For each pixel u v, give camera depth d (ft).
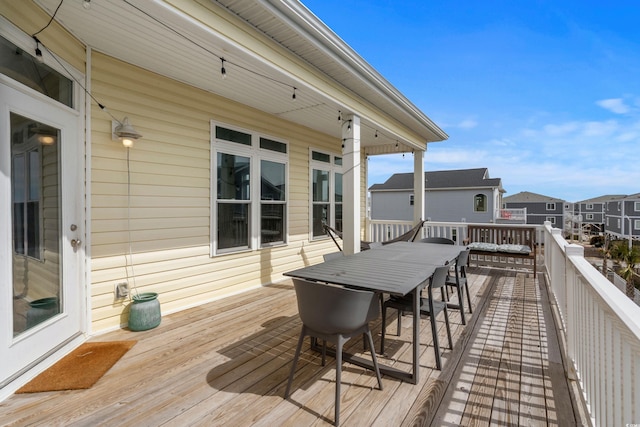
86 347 8.54
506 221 62.85
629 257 52.70
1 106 6.26
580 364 6.13
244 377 7.18
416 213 22.91
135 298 10.10
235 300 13.06
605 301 3.95
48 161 7.79
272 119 15.93
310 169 18.85
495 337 9.39
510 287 14.98
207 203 12.75
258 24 8.54
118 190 9.98
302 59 10.35
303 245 18.39
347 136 13.41
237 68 10.42
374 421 5.68
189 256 12.12
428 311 7.93
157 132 11.00
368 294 5.99
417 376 6.89
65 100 8.43
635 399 3.26
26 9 6.82
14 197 6.69
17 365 6.64
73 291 8.66
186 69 10.60
